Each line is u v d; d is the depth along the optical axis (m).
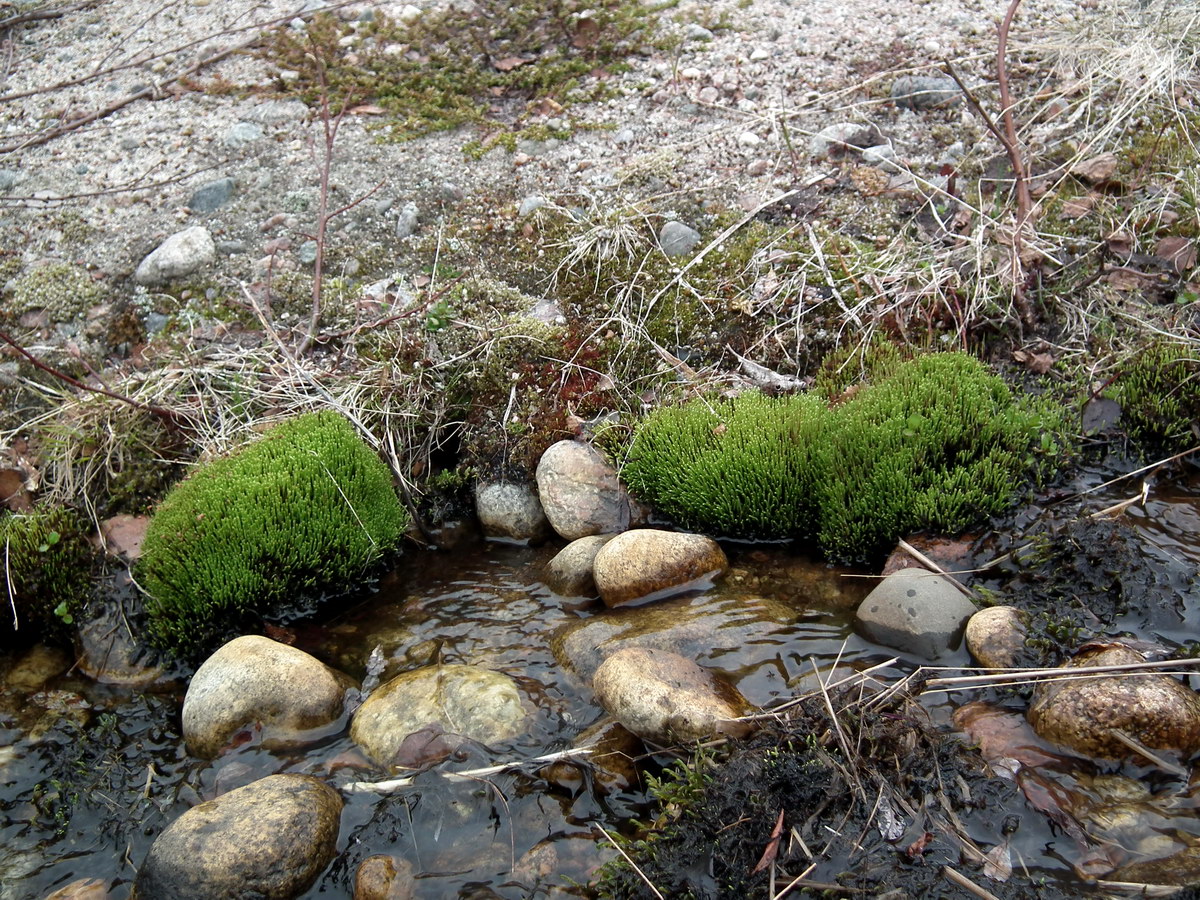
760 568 0.93
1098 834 0.66
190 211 1.28
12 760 0.86
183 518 0.96
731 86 1.33
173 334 1.18
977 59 1.31
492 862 0.71
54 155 1.39
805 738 0.73
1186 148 1.17
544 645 0.89
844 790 0.70
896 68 1.31
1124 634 0.79
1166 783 0.68
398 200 1.27
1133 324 1.04
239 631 0.94
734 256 1.15
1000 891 0.63
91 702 0.92
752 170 1.23
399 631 0.94
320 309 1.17
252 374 1.13
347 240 1.24
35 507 1.06
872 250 1.12
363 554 0.98
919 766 0.71
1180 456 0.93
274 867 0.70
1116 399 0.98
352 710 0.85
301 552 0.95
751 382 1.06
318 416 1.07
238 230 1.25
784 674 0.81
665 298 1.13
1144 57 1.23
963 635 0.81
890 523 0.90
